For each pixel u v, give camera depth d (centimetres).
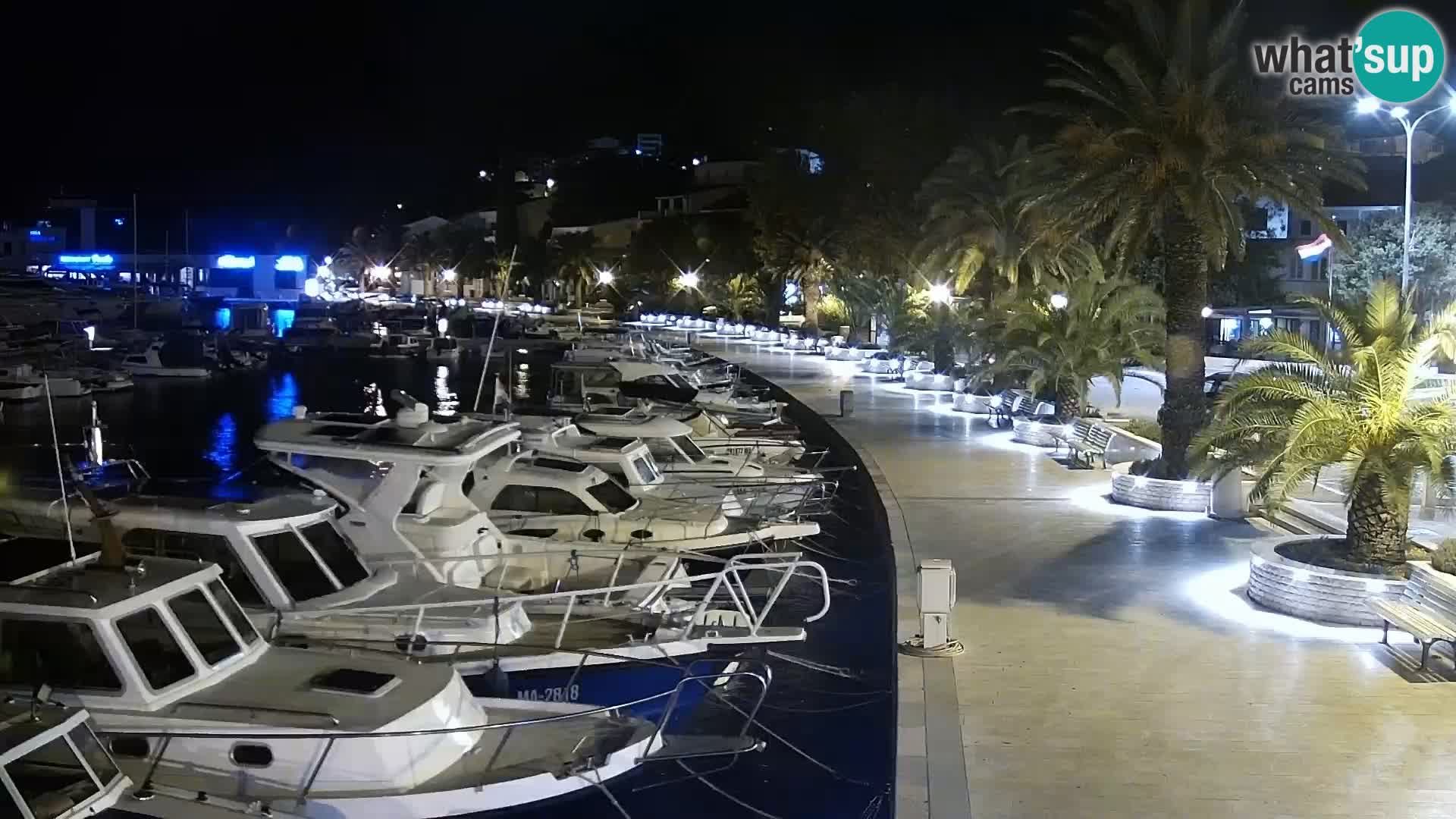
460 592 1381
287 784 962
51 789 857
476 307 11031
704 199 10750
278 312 9650
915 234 5462
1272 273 6153
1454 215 5094
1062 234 2386
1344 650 1287
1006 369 3130
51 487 1477
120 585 1038
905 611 1414
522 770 1019
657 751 1110
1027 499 2197
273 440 1545
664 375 3525
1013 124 5666
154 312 9125
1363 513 1429
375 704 1020
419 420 1603
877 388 4397
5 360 5303
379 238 16362
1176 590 1540
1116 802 909
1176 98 2028
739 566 1468
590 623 1455
